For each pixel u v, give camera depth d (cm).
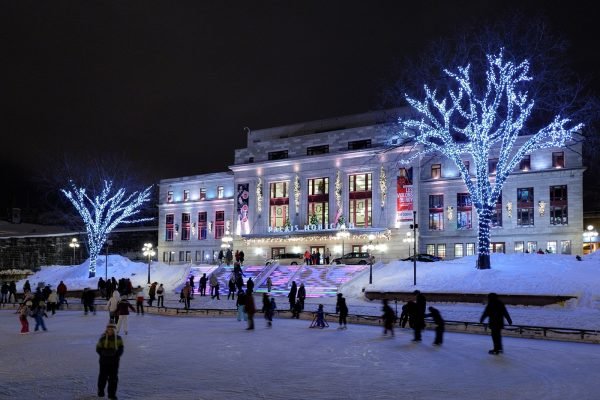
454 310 3406
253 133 8894
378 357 2012
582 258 4797
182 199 9881
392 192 7244
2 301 5116
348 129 7800
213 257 9325
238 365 1866
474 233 7144
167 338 2617
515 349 2202
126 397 1400
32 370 1802
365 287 4422
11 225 11975
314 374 1697
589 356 2025
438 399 1367
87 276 6762
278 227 7938
